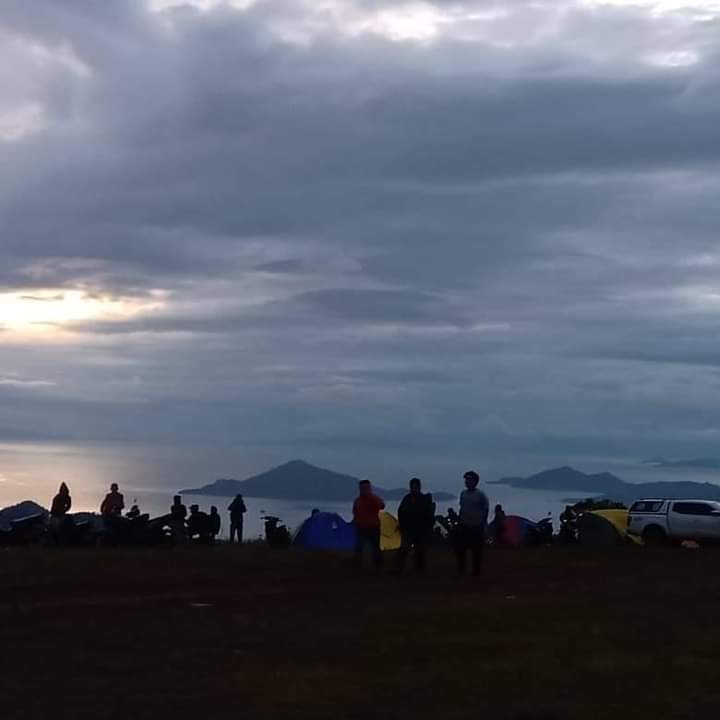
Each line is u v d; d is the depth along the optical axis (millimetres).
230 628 17375
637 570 28969
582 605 20438
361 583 24234
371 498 27172
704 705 12500
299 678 13688
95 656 15047
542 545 41062
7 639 16328
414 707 12305
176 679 13648
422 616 18719
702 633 17234
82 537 35719
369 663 14672
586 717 11969
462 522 25750
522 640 16391
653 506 42781
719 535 41625
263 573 26172
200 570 26578
